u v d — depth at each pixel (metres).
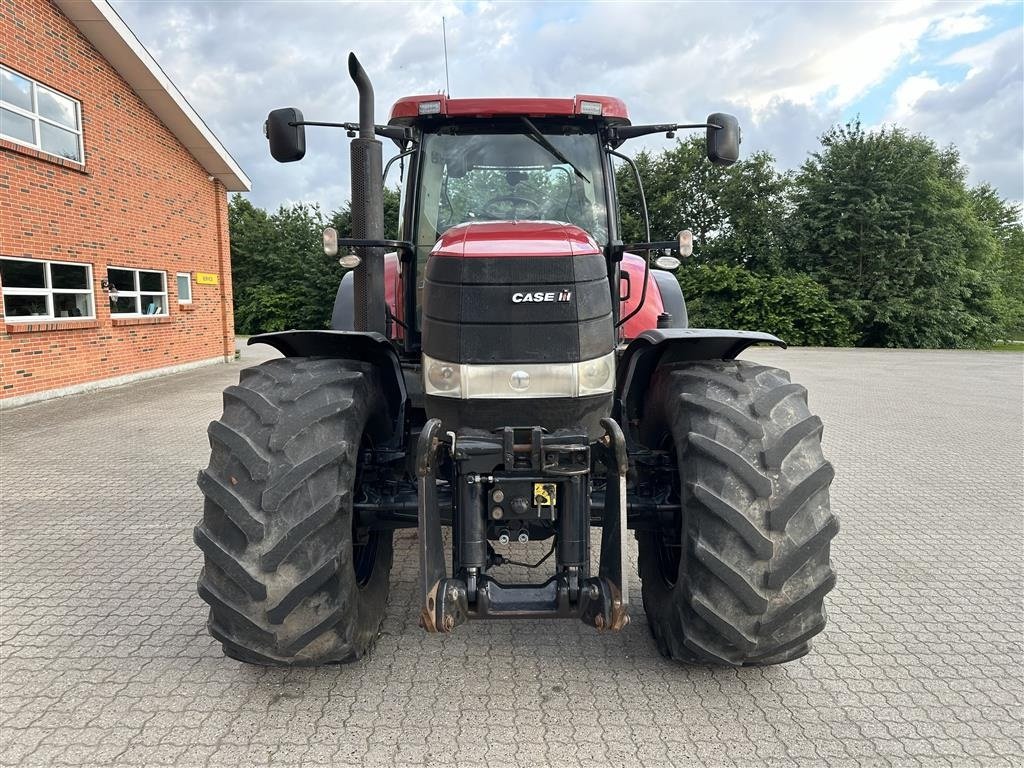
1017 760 2.50
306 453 2.56
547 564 4.23
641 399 3.39
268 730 2.65
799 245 31.44
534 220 3.93
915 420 9.73
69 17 11.39
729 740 2.60
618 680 3.01
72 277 11.68
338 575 2.55
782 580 2.49
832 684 3.00
